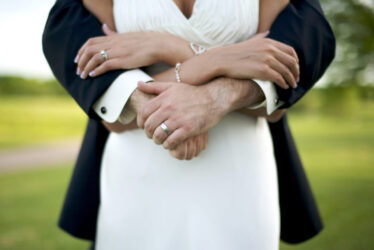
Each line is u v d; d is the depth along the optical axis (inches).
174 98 36.3
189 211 41.4
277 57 38.0
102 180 47.9
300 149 442.3
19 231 163.0
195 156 39.5
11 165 376.5
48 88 1109.1
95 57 39.3
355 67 270.5
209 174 41.4
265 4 44.0
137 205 42.6
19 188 253.1
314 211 55.1
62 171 331.0
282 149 51.9
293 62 38.4
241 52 38.4
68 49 41.7
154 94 38.1
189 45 41.9
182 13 42.9
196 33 41.9
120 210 43.6
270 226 43.5
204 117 36.6
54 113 943.0
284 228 55.6
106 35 41.9
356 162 339.9
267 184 44.1
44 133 719.1
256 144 43.9
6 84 1077.8
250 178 42.4
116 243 43.8
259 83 38.1
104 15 43.9
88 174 54.1
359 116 886.4
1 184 268.8
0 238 153.7
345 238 141.5
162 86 37.7
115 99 39.1
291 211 54.0
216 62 38.4
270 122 50.4
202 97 37.1
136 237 42.6
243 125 43.4
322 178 266.5
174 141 35.9
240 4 41.8
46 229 165.6
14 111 908.6
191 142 37.9
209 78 38.7
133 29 43.0
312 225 54.5
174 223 41.4
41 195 229.5
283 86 38.9
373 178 263.4
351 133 653.3
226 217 41.2
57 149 524.4
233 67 38.0
